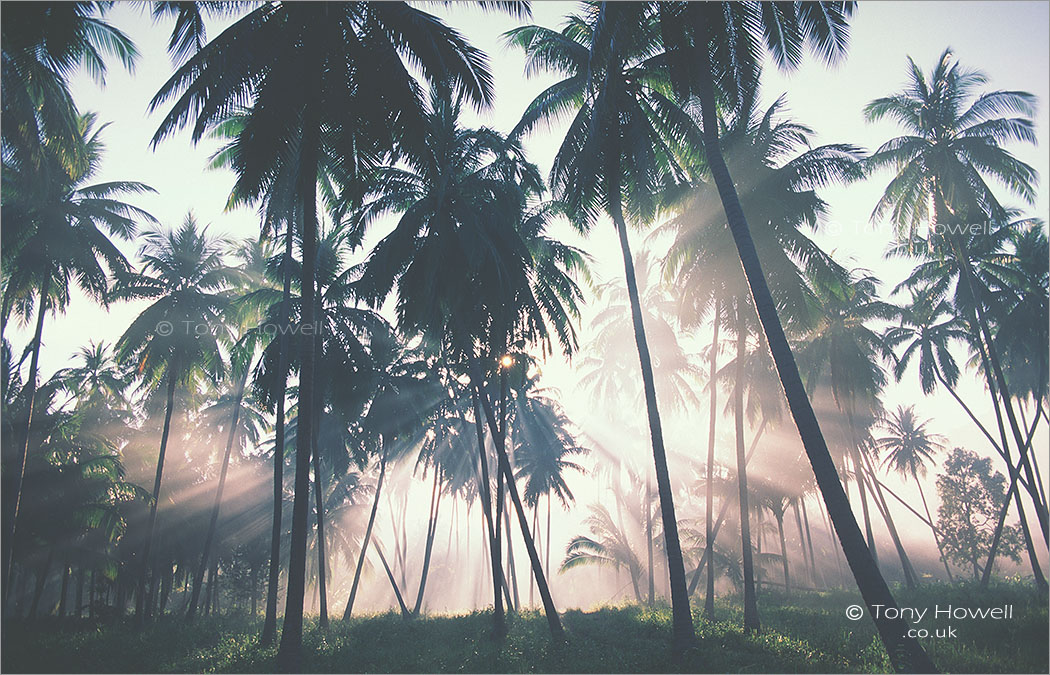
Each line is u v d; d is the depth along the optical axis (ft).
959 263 94.73
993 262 103.65
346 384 89.45
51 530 97.19
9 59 47.88
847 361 109.09
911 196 89.15
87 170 81.15
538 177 71.61
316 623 89.15
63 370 111.45
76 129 63.05
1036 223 102.53
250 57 43.73
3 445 92.32
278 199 56.24
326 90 46.52
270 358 81.97
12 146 57.36
